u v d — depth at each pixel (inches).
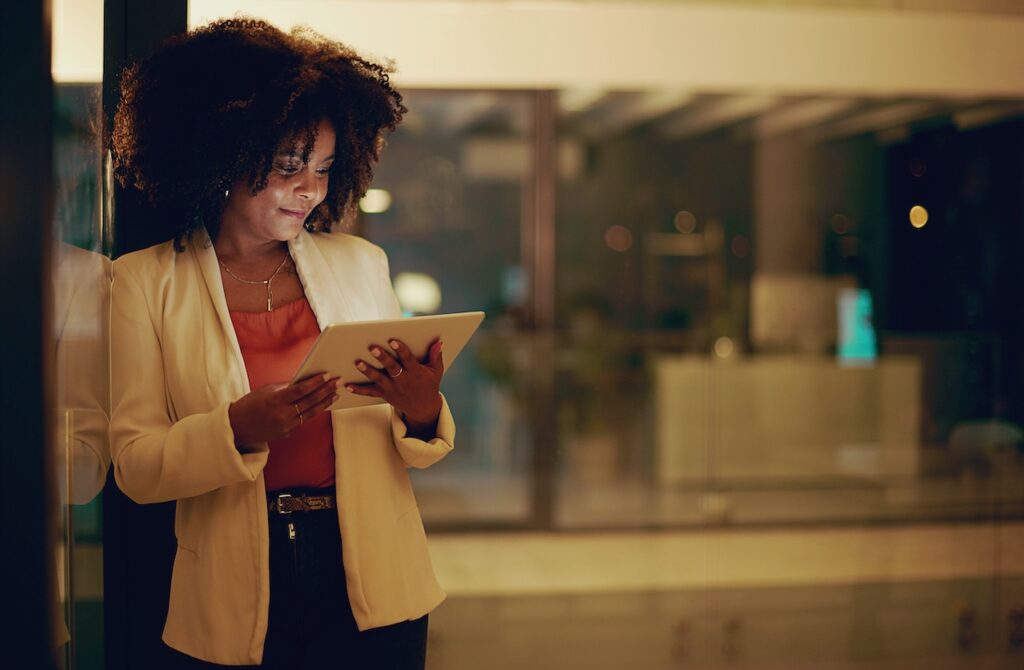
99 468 70.0
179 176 62.2
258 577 60.4
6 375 44.0
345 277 67.4
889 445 264.7
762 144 401.7
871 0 243.9
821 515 255.1
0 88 43.6
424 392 61.1
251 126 60.0
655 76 234.2
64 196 55.6
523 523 245.1
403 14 204.5
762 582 194.4
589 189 413.4
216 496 61.2
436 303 315.0
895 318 306.7
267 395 57.1
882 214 337.4
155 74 63.0
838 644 154.9
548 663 147.7
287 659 62.4
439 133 314.2
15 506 44.3
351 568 61.4
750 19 239.0
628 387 253.6
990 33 247.1
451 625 166.7
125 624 77.1
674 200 414.3
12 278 43.9
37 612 44.7
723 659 148.6
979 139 280.7
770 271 404.5
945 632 159.9
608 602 180.9
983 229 279.1
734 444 258.5
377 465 63.9
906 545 226.7
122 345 61.6
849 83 244.2
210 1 90.0
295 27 68.5
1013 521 250.5
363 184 70.2
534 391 249.0
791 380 261.0
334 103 62.5
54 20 50.4
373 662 62.8
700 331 394.3
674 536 239.3
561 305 402.9
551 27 221.6
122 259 63.3
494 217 319.0
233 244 64.9
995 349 266.2
